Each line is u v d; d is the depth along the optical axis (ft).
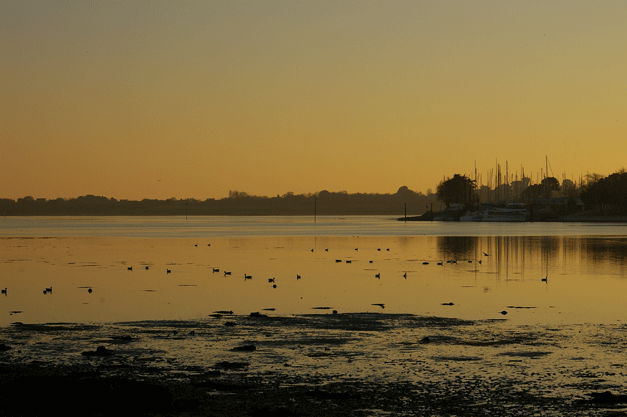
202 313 194.08
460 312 195.21
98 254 436.76
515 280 281.74
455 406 106.83
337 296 231.09
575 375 124.98
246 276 288.30
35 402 105.09
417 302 216.33
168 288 254.47
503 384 119.03
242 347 145.48
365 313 193.16
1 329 168.25
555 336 159.53
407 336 159.53
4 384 113.29
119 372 126.41
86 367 129.80
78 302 217.36
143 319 183.62
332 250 475.72
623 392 114.73
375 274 306.55
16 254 436.35
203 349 145.38
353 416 102.06
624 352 142.92
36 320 182.80
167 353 141.79
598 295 232.73
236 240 616.39
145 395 107.65
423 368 129.80
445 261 378.32
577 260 378.32
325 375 124.67
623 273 308.40
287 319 182.80
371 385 118.32
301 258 403.75
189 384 118.32
